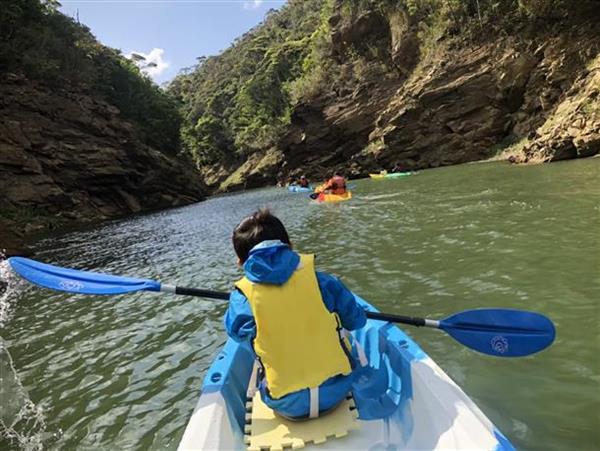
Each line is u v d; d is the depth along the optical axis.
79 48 34.56
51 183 24.39
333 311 2.44
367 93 36.25
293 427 2.44
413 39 33.50
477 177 16.58
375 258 6.94
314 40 49.72
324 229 10.15
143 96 40.44
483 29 28.86
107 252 12.07
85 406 3.80
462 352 3.76
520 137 27.03
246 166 56.31
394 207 11.84
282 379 2.31
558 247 6.02
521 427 2.79
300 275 2.35
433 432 2.30
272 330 2.29
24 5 29.47
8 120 23.83
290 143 41.66
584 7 24.69
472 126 28.92
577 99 22.22
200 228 14.80
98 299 7.04
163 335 5.16
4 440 3.42
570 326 3.91
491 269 5.59
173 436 3.22
